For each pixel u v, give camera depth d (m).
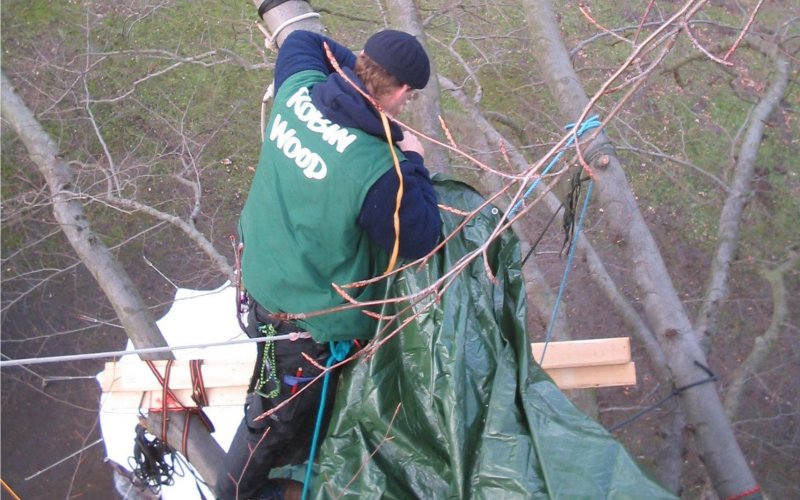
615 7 9.47
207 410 6.58
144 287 9.47
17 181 9.83
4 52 10.01
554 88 5.03
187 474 6.60
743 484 4.07
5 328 9.97
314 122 2.48
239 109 9.38
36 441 9.70
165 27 9.94
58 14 10.27
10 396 9.86
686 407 4.23
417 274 2.68
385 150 2.40
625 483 2.25
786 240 9.78
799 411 8.79
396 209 2.37
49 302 10.08
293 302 2.59
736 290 9.60
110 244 9.46
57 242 10.25
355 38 9.15
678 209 9.89
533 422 2.42
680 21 2.08
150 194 9.27
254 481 3.20
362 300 2.59
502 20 9.41
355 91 2.46
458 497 2.38
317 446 3.06
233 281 6.09
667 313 4.29
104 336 10.11
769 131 10.27
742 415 9.01
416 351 2.63
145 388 3.40
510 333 2.73
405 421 2.63
